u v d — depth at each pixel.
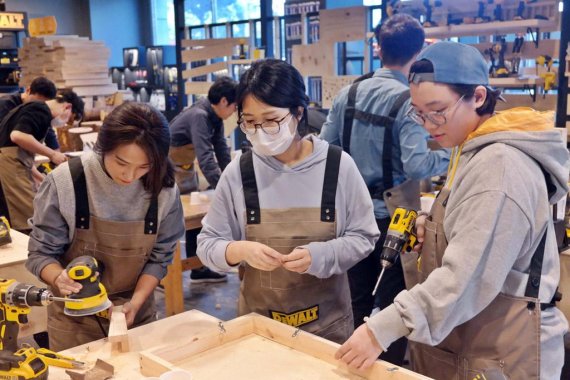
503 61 4.04
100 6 11.32
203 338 1.53
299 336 1.52
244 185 1.74
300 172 1.72
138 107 1.61
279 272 1.73
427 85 1.34
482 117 1.40
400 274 2.48
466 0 4.13
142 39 11.77
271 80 1.57
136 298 1.80
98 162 1.72
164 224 1.86
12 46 8.37
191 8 10.26
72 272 1.51
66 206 1.73
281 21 6.09
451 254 1.28
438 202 1.47
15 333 1.39
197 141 3.84
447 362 1.45
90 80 6.72
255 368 1.44
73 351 1.57
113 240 1.77
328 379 1.38
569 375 2.62
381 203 2.54
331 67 5.11
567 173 1.36
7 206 4.28
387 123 2.44
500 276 1.25
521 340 1.33
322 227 1.72
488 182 1.26
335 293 1.79
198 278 4.69
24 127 4.18
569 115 3.83
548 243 1.35
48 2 11.05
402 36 2.50
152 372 1.39
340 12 4.94
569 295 2.47
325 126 2.73
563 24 3.76
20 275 2.46
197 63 7.13
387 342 1.32
